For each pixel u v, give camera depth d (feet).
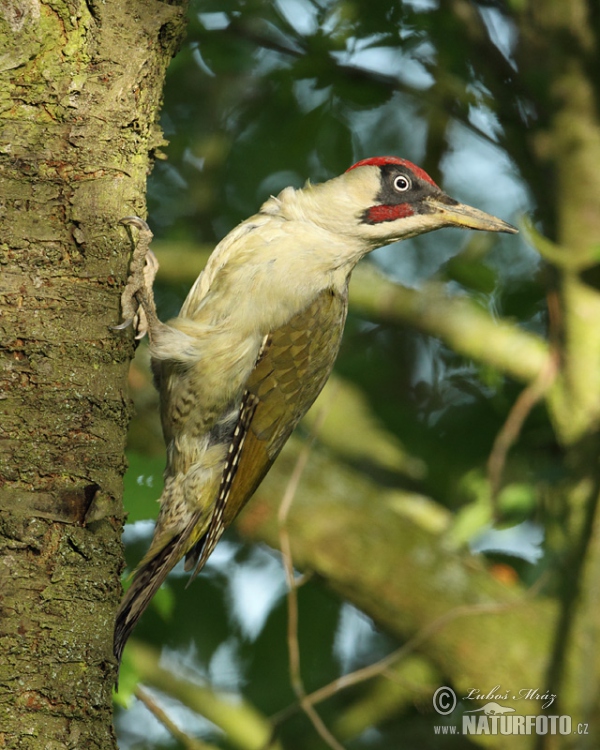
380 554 33.91
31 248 17.69
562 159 33.83
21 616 16.60
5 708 16.21
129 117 18.95
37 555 16.94
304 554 33.91
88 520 17.54
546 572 32.83
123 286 18.89
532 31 34.53
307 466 35.17
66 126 18.20
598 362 33.45
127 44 18.99
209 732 38.68
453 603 33.68
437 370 42.68
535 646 33.45
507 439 33.55
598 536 32.81
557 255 33.19
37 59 18.04
